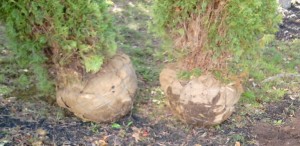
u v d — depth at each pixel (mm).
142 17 4969
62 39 2494
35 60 2564
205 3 2533
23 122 2670
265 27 2703
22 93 3010
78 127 2717
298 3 6242
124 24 4715
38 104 2893
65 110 2854
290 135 2924
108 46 2600
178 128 2854
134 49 4035
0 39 3842
